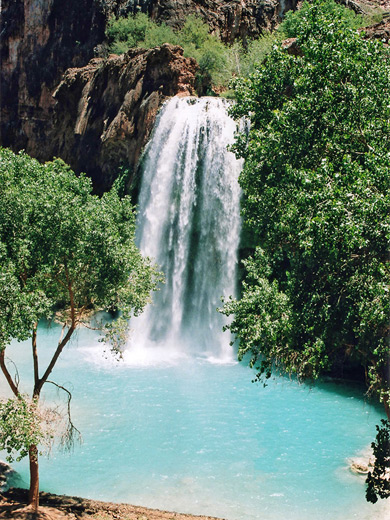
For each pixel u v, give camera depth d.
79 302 14.49
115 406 21.73
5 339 10.99
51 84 51.16
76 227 12.79
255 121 15.55
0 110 54.44
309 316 11.91
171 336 33.31
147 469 16.70
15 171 13.63
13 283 11.14
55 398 22.22
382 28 30.58
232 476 16.36
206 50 37.91
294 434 19.53
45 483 15.66
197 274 33.12
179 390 23.94
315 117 12.59
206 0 44.31
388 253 10.90
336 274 12.10
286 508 14.48
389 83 12.34
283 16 45.19
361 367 25.30
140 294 14.53
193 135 32.72
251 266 15.15
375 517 13.96
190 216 33.06
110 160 36.72
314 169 13.02
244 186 15.84
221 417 20.98
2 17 53.62
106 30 46.41
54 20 50.28
